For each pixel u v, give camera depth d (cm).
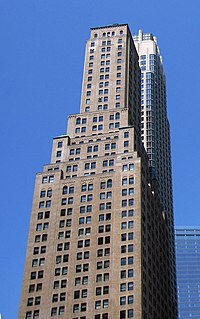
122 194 15238
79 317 13500
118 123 17675
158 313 14938
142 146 18125
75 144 17338
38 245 15088
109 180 15688
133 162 15788
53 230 15250
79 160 16600
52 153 17312
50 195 15988
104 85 18962
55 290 14150
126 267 13862
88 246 14638
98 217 15062
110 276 13888
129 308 13175
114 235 14550
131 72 19838
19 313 13975
